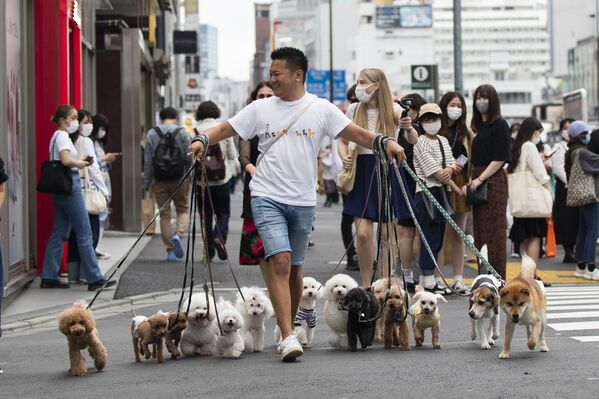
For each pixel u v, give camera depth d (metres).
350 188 11.77
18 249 14.20
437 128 13.02
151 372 8.21
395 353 9.03
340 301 9.12
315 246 21.53
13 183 13.80
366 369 8.09
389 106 11.80
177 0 63.53
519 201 14.95
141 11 30.31
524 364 8.29
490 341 9.48
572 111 33.16
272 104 8.85
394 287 9.22
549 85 147.62
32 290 14.09
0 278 9.13
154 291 13.95
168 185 17.77
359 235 11.79
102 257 17.98
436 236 13.19
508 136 13.13
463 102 13.77
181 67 71.56
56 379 8.05
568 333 10.17
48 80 15.23
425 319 9.21
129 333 10.73
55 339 10.49
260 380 7.65
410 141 10.59
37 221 15.23
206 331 8.95
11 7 13.76
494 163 13.07
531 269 8.93
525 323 8.67
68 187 13.71
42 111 15.20
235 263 17.39
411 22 162.50
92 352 8.30
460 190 13.25
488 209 13.19
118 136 23.84
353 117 12.03
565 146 18.14
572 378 7.58
